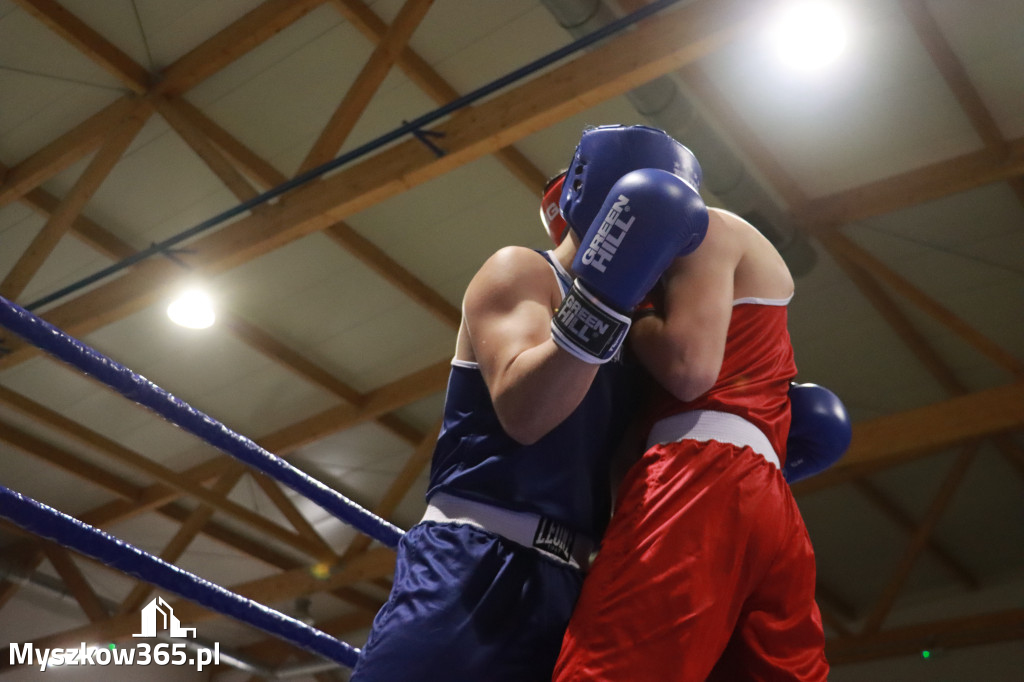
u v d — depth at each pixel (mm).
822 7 4836
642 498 1015
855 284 6926
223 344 7715
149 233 6973
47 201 6723
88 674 10883
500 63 5879
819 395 1339
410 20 5480
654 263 930
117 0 5680
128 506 9547
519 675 988
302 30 5750
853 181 6344
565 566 1064
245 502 9836
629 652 908
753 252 1171
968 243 6469
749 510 1003
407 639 985
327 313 7543
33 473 9312
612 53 4699
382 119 6262
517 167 6227
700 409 1083
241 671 12242
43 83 6098
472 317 1078
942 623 9805
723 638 963
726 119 5855
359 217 6730
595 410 1109
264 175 6426
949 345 7449
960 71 5410
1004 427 6453
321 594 11266
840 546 10117
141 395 1318
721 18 4395
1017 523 9539
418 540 1076
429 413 8531
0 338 6496
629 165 1105
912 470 9078
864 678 10102
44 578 10383
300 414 8531
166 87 6066
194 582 1452
